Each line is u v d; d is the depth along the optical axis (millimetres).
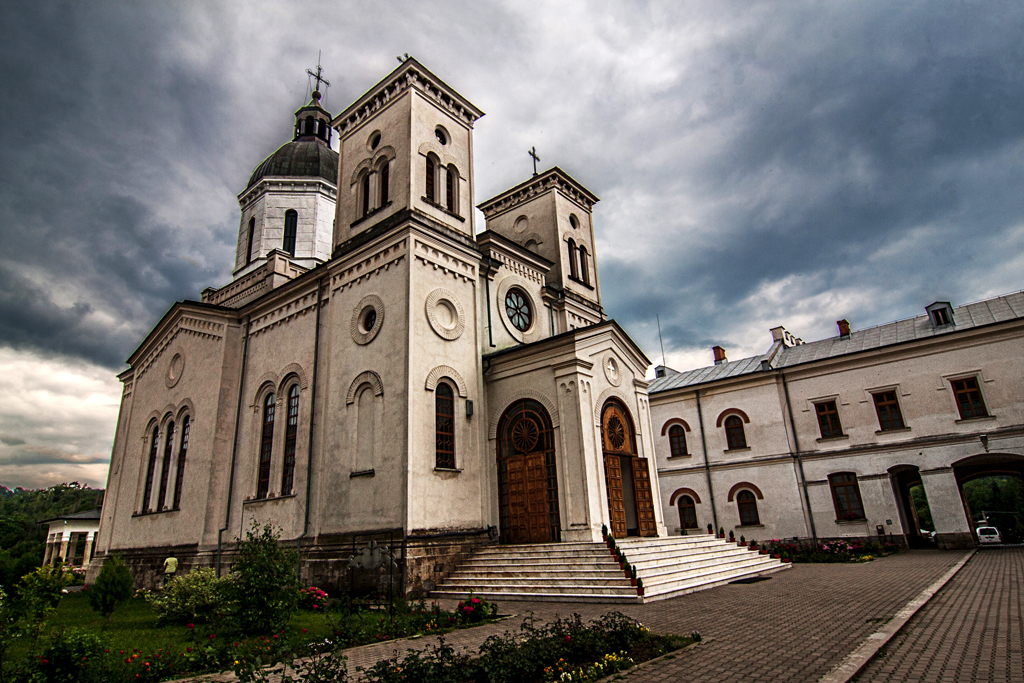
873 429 29297
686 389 35438
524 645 8234
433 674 7305
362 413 19391
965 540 26031
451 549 17641
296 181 35312
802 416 31625
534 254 26250
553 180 29078
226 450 24375
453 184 22984
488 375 21188
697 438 34875
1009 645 8328
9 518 68250
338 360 20734
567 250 28922
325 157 37156
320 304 22406
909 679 7070
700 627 10578
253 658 9383
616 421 20578
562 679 7453
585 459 18047
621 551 15656
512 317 24406
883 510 28453
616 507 19188
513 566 16672
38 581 10188
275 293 24375
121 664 8953
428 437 18188
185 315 28266
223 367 25328
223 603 13008
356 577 17078
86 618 15016
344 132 24422
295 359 22859
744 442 33219
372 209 21859
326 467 19781
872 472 29031
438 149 22359
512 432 20094
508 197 30578
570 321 27234
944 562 20594
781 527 31062
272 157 36688
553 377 19422
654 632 10258
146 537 26453
